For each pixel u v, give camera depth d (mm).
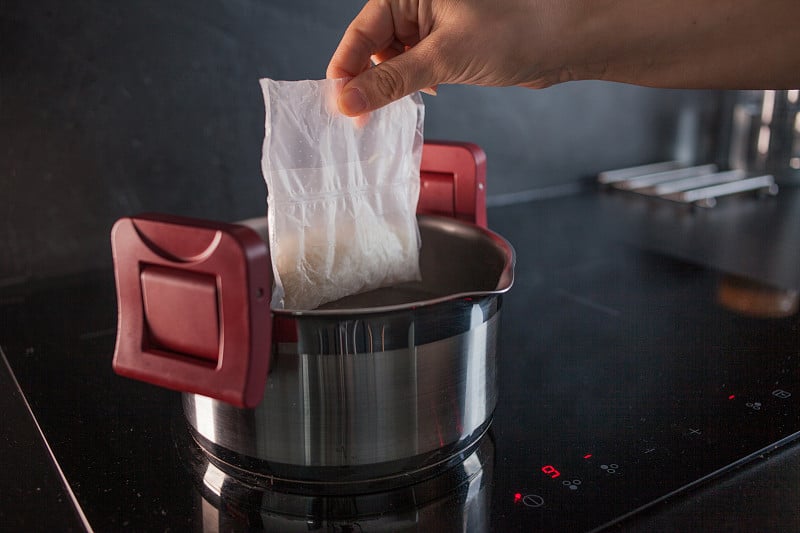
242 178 892
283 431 426
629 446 505
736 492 456
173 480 472
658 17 481
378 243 530
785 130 1157
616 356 639
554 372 613
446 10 498
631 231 974
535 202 1097
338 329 401
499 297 471
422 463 448
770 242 938
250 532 423
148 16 788
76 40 761
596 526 422
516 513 437
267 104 452
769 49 482
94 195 816
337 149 495
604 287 790
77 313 743
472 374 451
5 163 765
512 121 1062
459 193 597
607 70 516
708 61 496
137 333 410
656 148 1222
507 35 483
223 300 378
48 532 423
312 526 428
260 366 387
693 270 836
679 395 572
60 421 547
